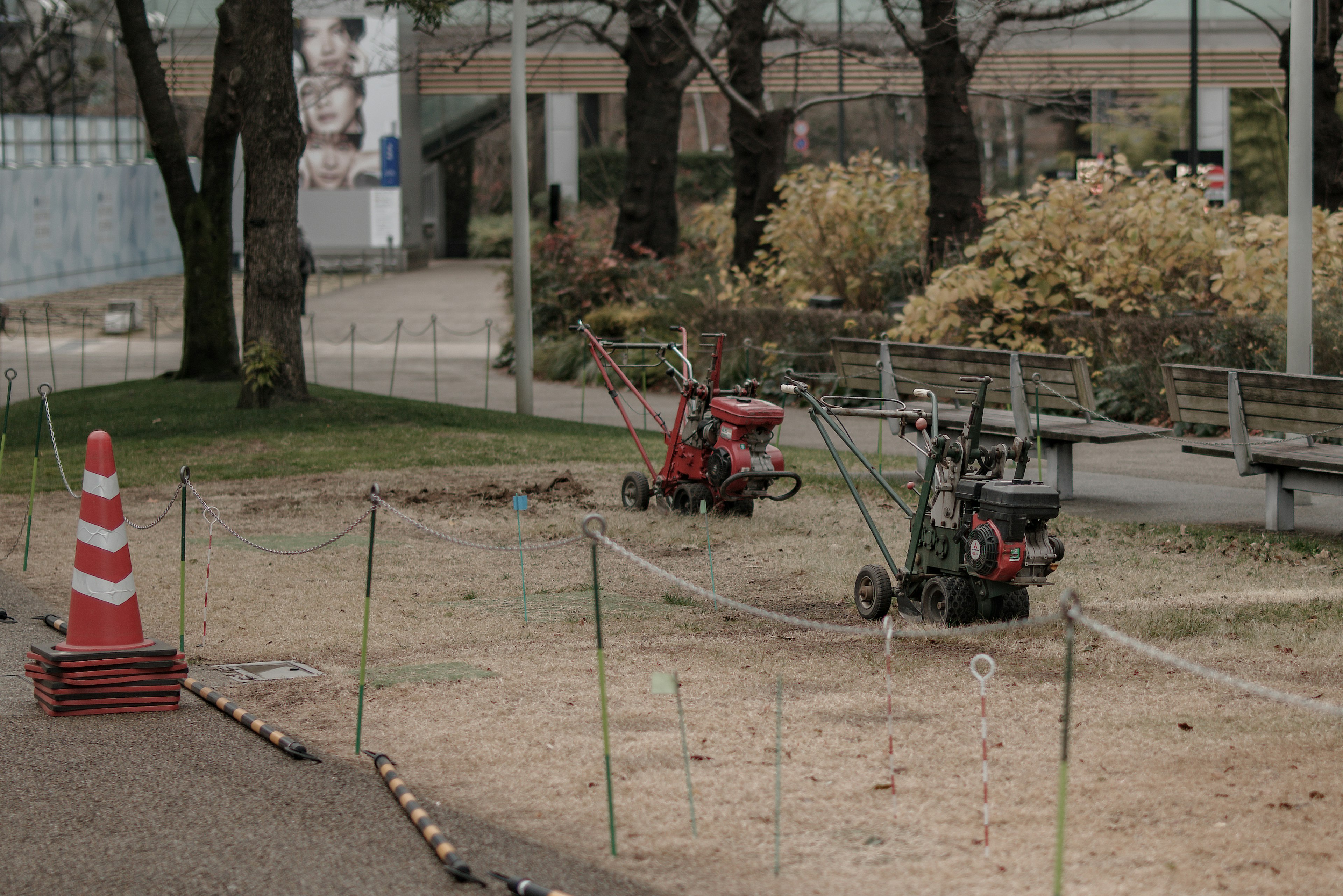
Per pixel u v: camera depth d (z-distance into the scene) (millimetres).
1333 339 17969
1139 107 50656
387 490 14703
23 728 7004
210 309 25938
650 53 32906
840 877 5027
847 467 16078
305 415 20422
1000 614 8891
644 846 5367
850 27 40219
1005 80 36938
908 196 26594
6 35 51375
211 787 6137
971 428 8867
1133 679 7531
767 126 29328
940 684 7473
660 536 12156
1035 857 5156
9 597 10055
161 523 12828
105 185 50250
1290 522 12039
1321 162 22625
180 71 46875
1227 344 19344
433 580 10539
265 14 20438
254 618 9328
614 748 6504
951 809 5660
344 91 54469
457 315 41469
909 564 9195
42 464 16797
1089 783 5906
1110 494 14258
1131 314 21188
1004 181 71125
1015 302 21297
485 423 20281
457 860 5156
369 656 8375
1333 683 7363
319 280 46844
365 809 5848
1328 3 21984
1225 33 51250
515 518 13078
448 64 40125
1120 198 21859
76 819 5750
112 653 7281
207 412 20969
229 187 25844
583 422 21062
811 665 7930
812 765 6227
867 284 25844
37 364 31234
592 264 31203
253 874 5188
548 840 5457
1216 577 10172
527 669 7980
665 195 34031
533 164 70125
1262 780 5910
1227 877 4938
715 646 8414
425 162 65125
